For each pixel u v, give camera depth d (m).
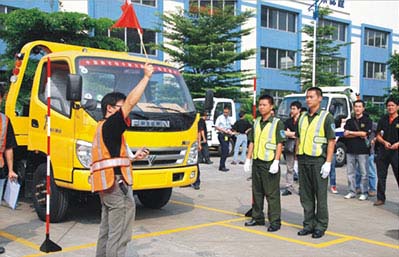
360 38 38.19
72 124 6.59
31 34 17.39
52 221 7.21
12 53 17.55
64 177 6.70
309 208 6.74
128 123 4.60
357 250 6.02
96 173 4.60
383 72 40.59
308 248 6.07
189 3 27.33
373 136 9.76
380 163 8.87
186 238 6.49
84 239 6.36
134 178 6.71
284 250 5.96
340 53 34.59
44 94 7.34
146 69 4.57
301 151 6.68
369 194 10.02
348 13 36.88
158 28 25.88
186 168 7.40
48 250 5.75
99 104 6.62
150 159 6.88
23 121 7.78
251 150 7.18
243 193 10.20
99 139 4.62
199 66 24.42
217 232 6.83
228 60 24.62
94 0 23.44
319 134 6.55
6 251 5.80
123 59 7.33
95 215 7.84
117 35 24.58
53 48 8.29
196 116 7.66
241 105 26.09
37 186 7.40
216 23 24.69
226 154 13.89
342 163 15.61
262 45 31.30
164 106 7.26
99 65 7.00
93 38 18.50
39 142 7.30
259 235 6.68
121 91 6.98
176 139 7.20
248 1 30.12
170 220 7.60
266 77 31.70
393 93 30.34
